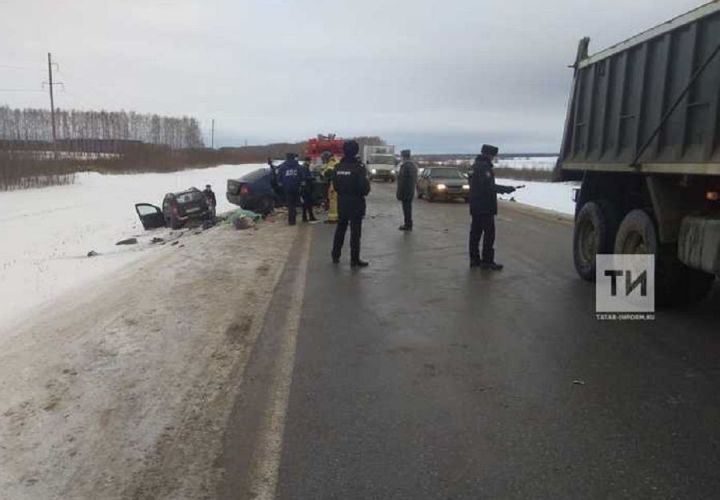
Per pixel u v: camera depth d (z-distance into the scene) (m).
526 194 33.50
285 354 5.76
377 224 17.47
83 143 92.19
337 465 3.74
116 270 10.67
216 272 9.80
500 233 15.30
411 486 3.51
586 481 3.54
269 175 20.03
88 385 5.00
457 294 8.29
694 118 6.34
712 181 6.37
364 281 9.16
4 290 10.23
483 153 10.12
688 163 6.36
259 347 5.96
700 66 6.22
